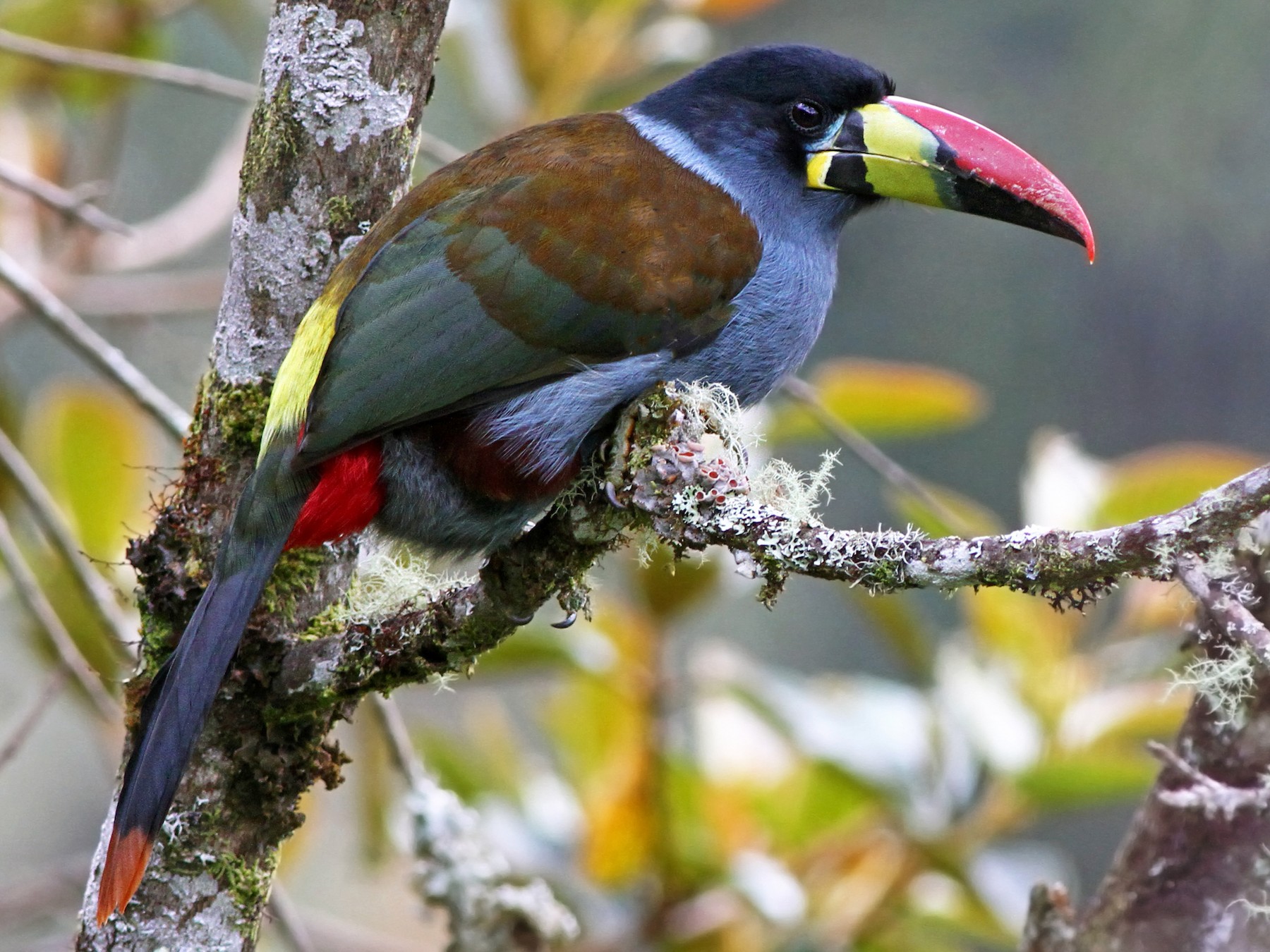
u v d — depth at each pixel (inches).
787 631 704.4
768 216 347.6
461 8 491.2
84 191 363.3
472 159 323.6
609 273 306.5
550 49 484.4
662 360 311.3
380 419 284.8
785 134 350.3
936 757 422.6
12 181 357.7
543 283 302.7
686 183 324.2
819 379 431.2
